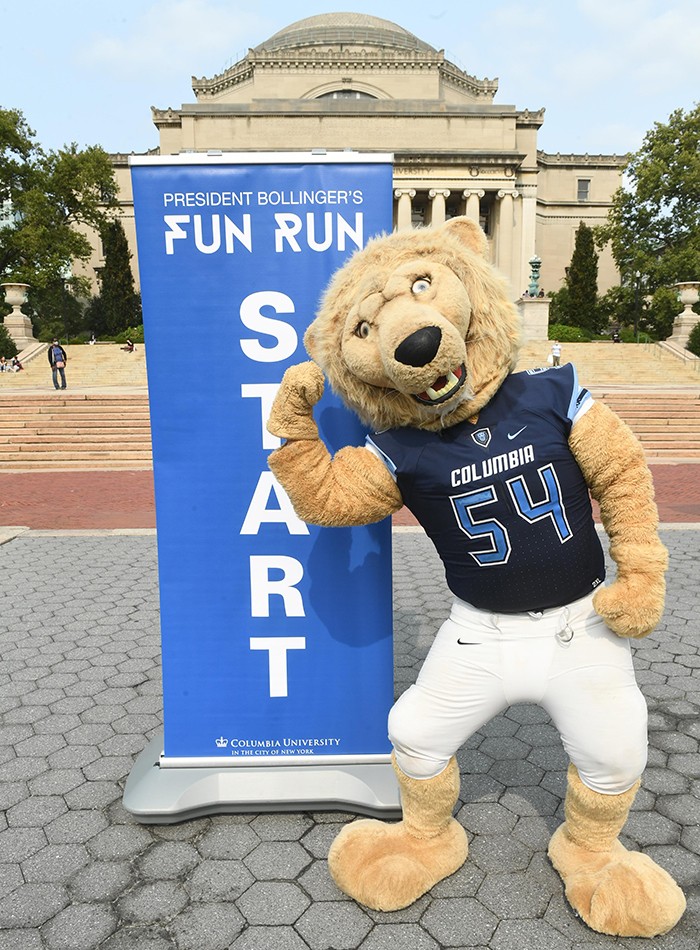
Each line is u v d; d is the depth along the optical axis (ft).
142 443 45.42
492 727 11.32
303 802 8.70
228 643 8.71
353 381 6.64
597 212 185.78
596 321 151.53
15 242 123.03
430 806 7.43
